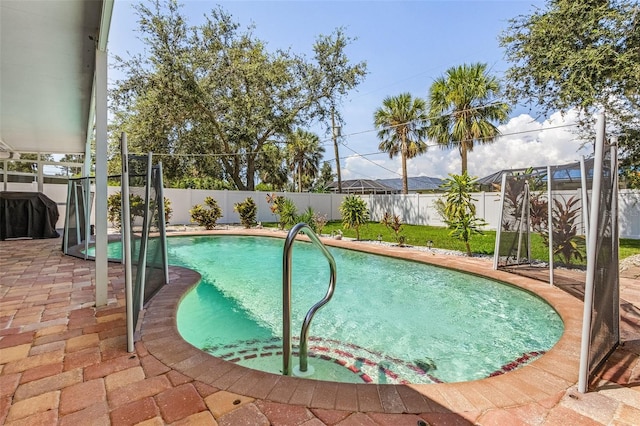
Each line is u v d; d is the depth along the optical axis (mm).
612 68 5766
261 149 17203
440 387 1887
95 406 1692
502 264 5246
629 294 3828
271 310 4293
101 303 3299
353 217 9656
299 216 13367
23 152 10359
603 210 2055
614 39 5895
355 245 8211
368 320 3914
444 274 5777
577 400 1771
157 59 12945
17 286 4062
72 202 6492
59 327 2758
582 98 6262
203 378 1963
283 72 15328
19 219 8531
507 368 2793
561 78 6441
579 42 6273
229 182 19500
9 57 4113
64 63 4293
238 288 5320
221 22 14453
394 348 3166
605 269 2154
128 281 2295
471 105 12789
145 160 2963
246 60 15188
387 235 10422
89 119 6629
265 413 1641
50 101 5777
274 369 2645
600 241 2010
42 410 1657
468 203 6805
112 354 2268
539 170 4801
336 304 4492
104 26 3029
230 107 14891
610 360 2205
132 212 2734
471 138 13016
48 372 2027
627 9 5715
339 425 1556
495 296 4711
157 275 3811
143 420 1585
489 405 1722
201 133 15273
